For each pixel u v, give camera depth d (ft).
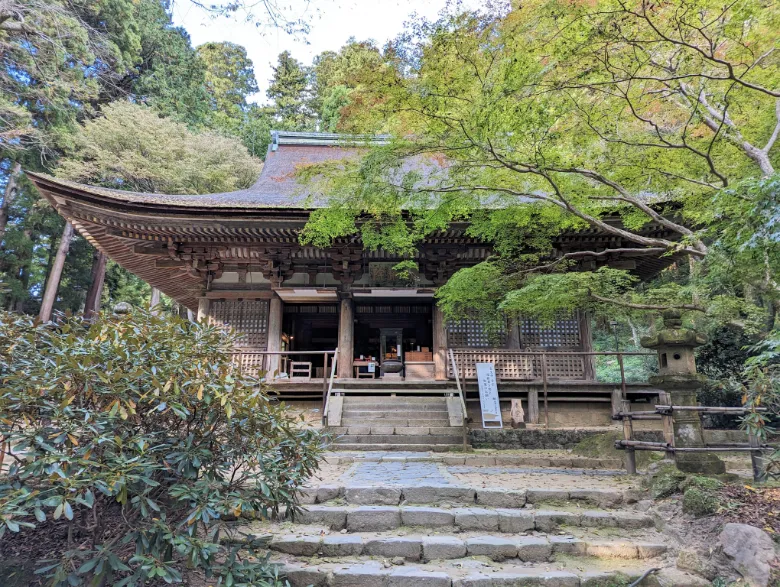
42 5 56.95
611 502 15.75
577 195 22.74
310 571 11.63
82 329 11.94
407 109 18.65
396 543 12.92
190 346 11.86
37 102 71.10
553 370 38.14
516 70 16.48
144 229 35.35
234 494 10.55
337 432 29.55
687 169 22.52
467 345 39.68
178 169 79.46
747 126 21.57
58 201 33.09
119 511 12.53
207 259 39.55
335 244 38.27
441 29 16.40
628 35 16.58
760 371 14.19
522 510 15.11
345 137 21.13
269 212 33.86
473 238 37.45
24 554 11.87
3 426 9.62
